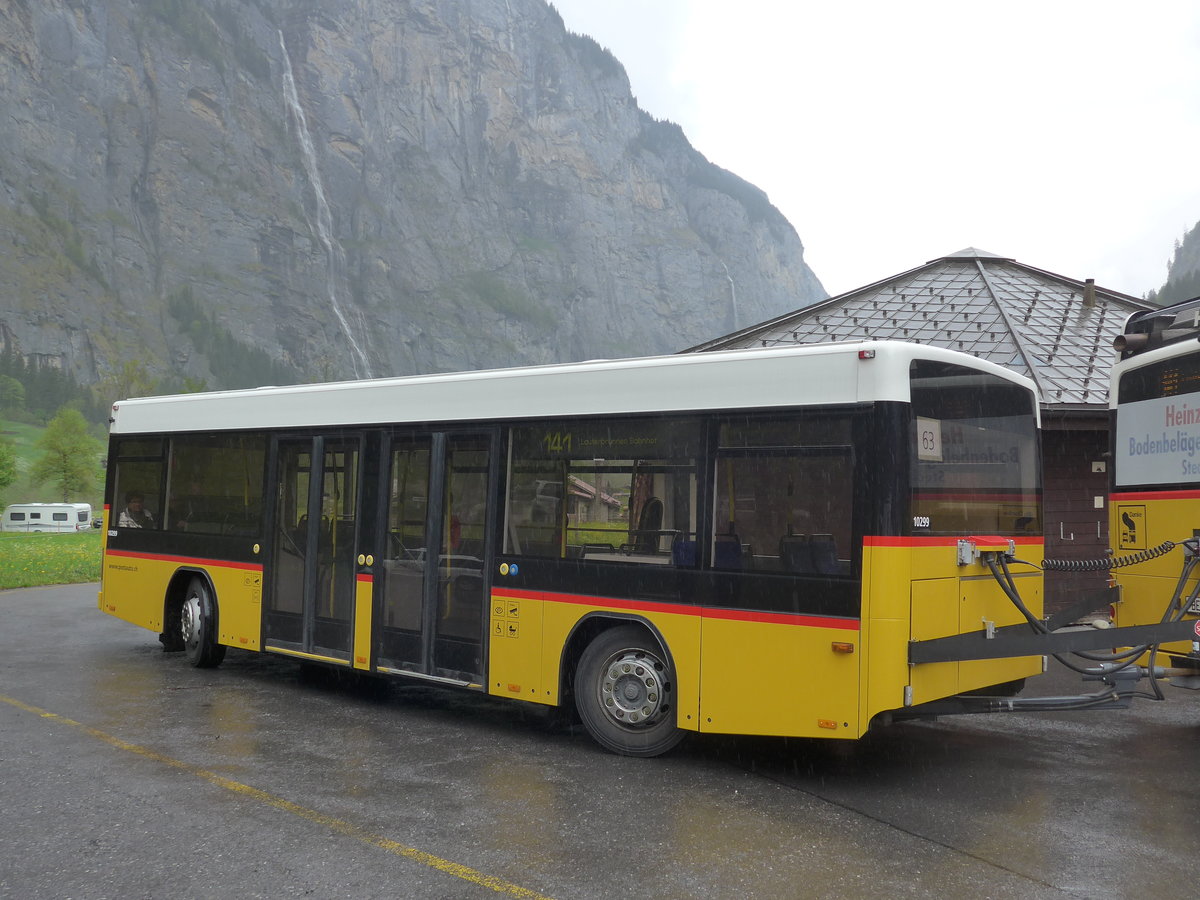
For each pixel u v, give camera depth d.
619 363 7.82
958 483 7.14
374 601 9.20
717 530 7.14
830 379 6.77
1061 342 18.80
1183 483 8.28
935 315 21.00
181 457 11.55
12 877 4.94
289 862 5.15
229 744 7.67
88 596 19.94
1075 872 5.11
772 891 4.83
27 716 8.57
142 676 10.66
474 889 4.82
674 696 7.32
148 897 4.71
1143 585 8.62
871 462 6.54
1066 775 7.03
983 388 7.52
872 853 5.38
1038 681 10.91
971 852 5.41
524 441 8.30
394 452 9.23
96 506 119.88
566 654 7.89
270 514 10.33
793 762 7.37
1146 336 8.84
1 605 18.06
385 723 8.57
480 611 8.41
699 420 7.32
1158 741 8.11
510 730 8.37
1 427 159.62
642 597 7.45
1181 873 5.10
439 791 6.47
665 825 5.83
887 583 6.43
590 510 7.82
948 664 6.93
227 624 10.73
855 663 6.47
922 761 7.42
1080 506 16.53
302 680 10.58
